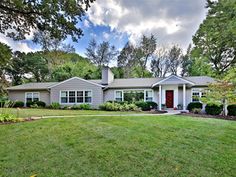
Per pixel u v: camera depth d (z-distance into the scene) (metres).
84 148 5.17
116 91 21.98
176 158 4.46
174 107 20.44
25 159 4.48
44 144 5.56
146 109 19.27
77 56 41.50
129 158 4.47
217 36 15.20
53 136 6.39
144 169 3.91
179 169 3.91
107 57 40.91
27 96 23.98
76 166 4.08
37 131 7.10
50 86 22.66
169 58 38.53
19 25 8.20
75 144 5.52
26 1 6.98
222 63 18.88
